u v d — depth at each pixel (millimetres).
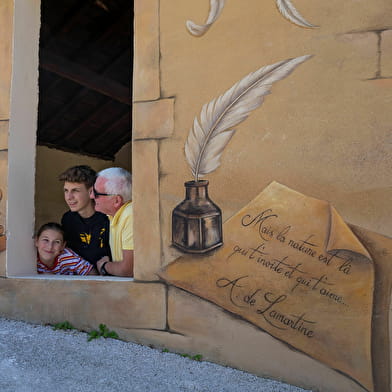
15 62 3559
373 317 2389
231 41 2809
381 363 2359
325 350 2463
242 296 2660
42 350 2758
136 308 2924
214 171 2779
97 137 8305
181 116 2896
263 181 2666
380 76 2467
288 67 2656
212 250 2752
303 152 2590
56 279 3191
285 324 2555
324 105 2564
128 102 7195
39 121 7336
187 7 2939
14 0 3574
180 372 2574
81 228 3707
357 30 2529
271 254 2613
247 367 2621
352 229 2459
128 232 3336
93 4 5531
